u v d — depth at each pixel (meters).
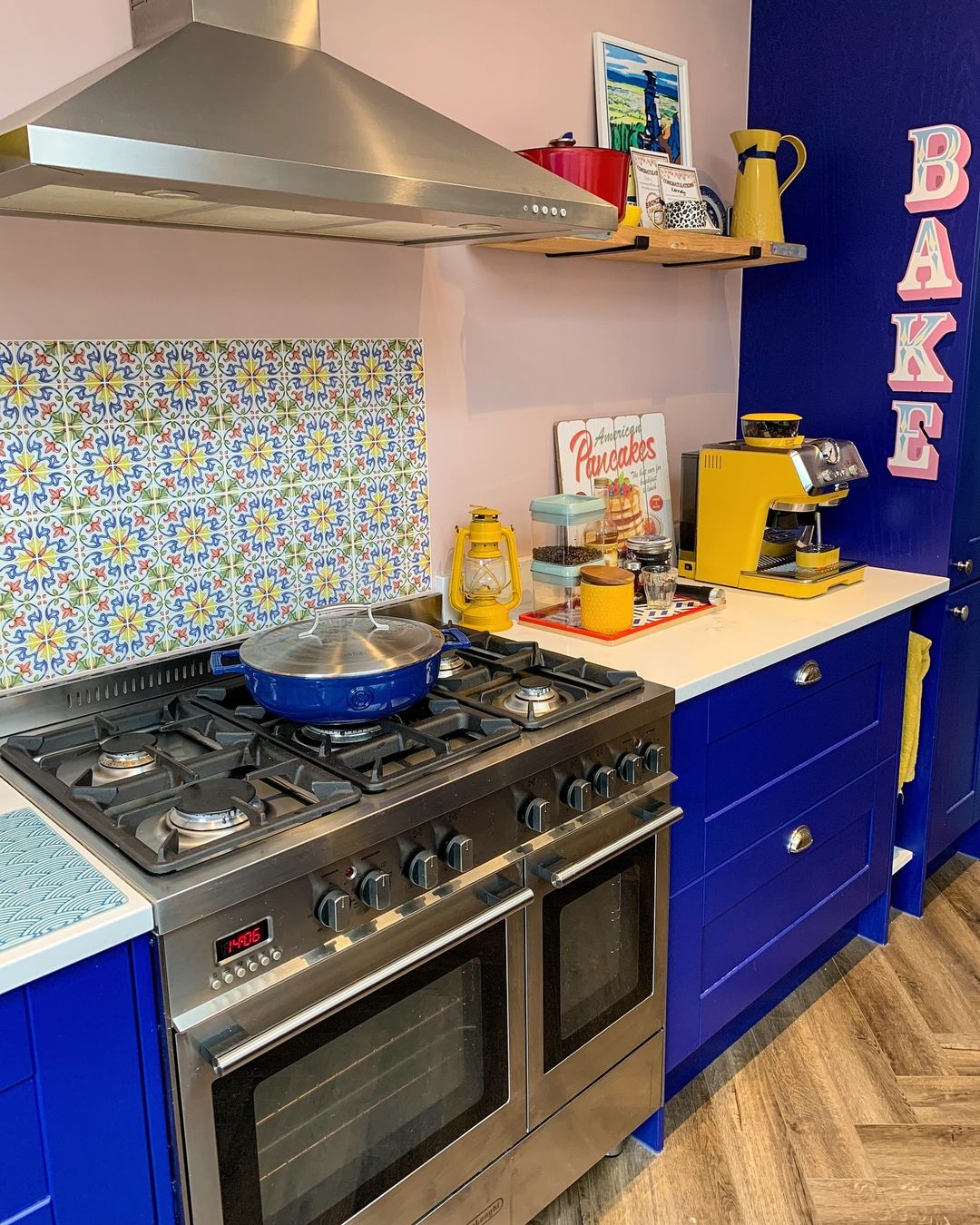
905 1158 1.92
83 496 1.57
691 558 2.59
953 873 3.00
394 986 1.33
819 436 2.72
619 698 1.65
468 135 1.44
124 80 1.11
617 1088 1.78
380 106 1.35
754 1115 2.03
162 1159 1.15
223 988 1.14
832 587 2.43
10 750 1.45
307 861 1.19
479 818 1.41
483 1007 1.47
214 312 1.67
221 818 1.23
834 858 2.33
